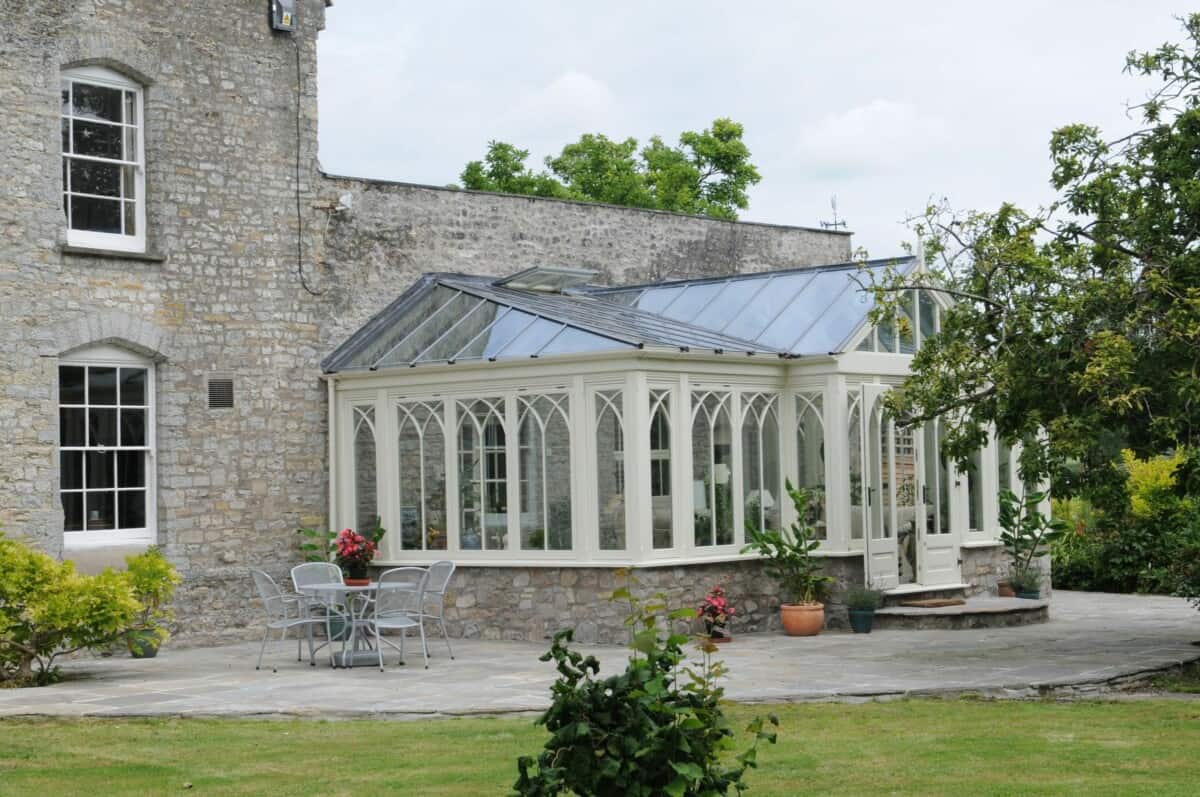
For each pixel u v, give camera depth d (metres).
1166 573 16.08
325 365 18.14
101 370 16.25
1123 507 13.65
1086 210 13.55
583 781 6.39
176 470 16.62
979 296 13.53
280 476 17.62
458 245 19.88
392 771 8.72
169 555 16.48
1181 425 12.21
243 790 8.22
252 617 17.19
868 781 8.30
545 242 21.05
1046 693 12.03
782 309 18.38
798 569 16.67
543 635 16.16
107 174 16.42
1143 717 10.50
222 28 17.30
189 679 13.27
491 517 16.67
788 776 8.45
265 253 17.64
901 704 11.28
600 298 20.61
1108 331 12.21
